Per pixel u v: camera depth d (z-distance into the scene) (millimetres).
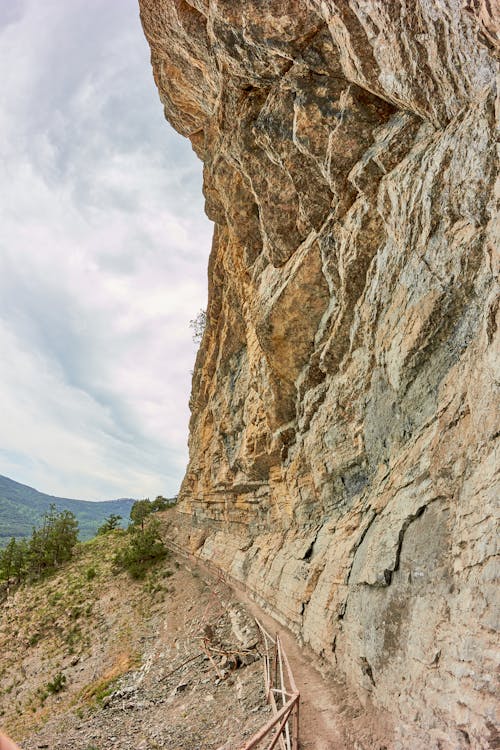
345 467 14469
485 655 5711
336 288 14680
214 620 23031
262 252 21094
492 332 7012
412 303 10117
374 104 11391
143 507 58188
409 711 7332
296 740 8609
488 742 5270
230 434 29094
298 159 14180
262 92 15125
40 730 18125
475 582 6312
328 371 15711
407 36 8617
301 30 11422
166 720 13898
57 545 49000
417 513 8680
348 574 11805
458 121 8688
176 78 20797
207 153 24078
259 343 19797
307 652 13430
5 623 35875
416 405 10297
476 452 7059
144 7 17375
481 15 6645
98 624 30203
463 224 8539
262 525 25719
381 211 11430
